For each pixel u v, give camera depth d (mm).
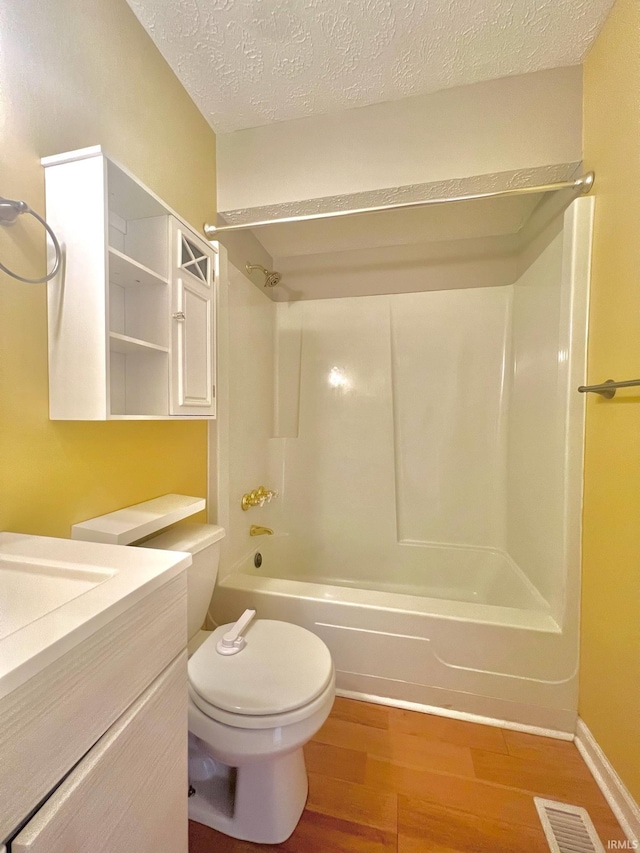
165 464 1266
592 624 1158
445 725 1266
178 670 660
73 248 819
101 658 485
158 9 1068
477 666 1280
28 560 657
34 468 817
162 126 1221
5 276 748
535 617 1299
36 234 811
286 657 995
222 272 1527
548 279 1503
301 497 2246
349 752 1162
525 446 1723
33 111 799
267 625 1139
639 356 958
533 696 1249
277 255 2244
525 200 1638
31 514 813
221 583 1503
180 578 661
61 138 866
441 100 1336
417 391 2148
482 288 2049
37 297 817
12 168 758
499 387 2025
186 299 1146
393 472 2148
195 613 1120
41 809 403
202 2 1037
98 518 975
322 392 2252
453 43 1145
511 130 1284
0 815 361
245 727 827
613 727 1036
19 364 780
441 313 2107
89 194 803
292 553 2232
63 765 432
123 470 1078
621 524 1025
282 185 1481
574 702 1225
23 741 384
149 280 1045
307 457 2250
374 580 2135
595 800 1023
